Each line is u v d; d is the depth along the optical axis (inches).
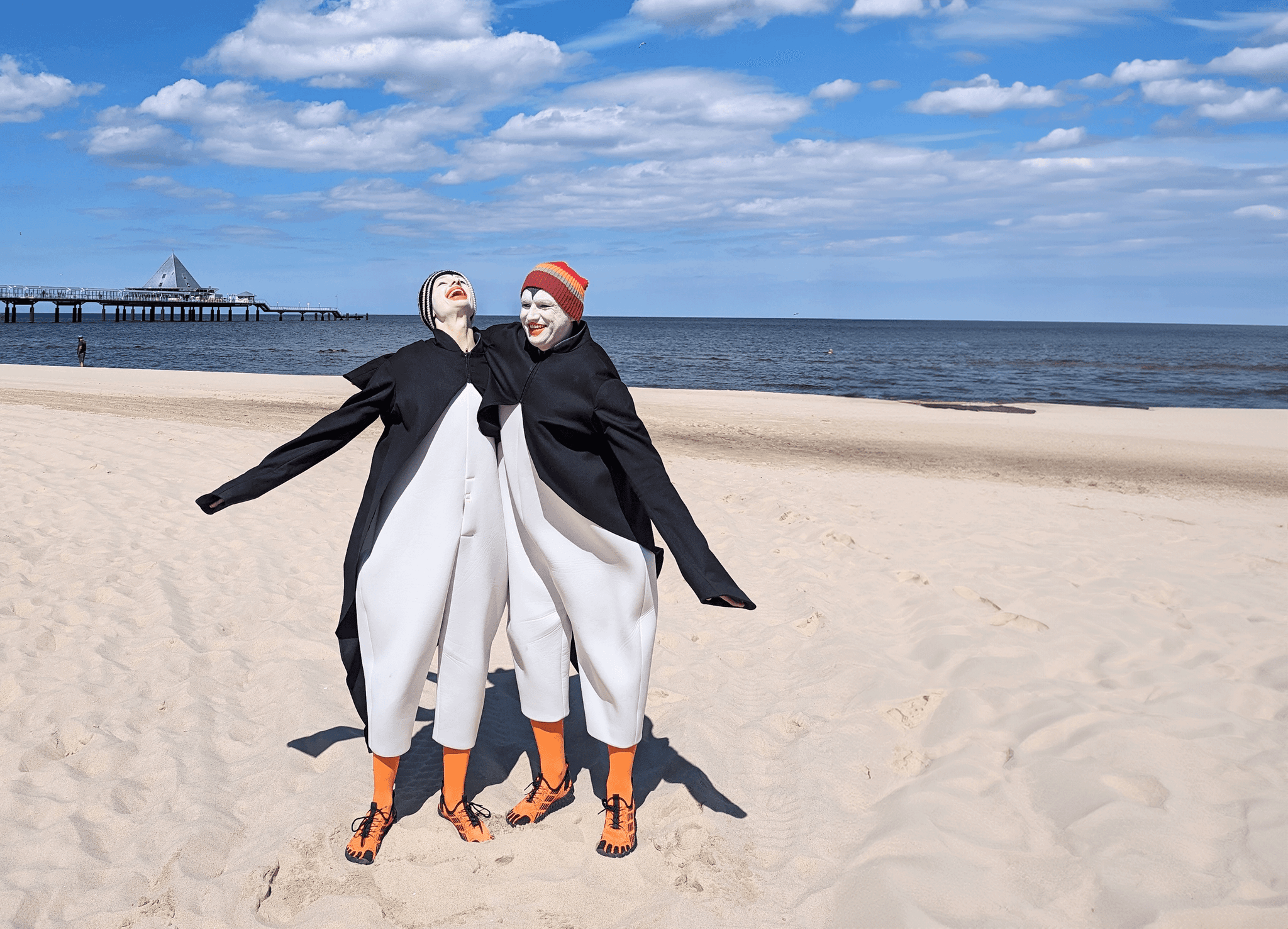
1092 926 97.7
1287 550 281.1
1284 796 120.5
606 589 109.2
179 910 98.1
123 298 4566.9
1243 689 159.6
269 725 145.3
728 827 118.5
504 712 155.8
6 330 3526.1
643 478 104.7
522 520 110.7
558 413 104.1
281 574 221.9
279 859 106.9
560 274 104.0
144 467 330.3
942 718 149.7
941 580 233.0
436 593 108.0
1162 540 291.0
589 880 105.5
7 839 110.4
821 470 456.1
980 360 2244.1
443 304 111.9
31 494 280.2
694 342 3617.1
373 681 109.3
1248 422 789.2
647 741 144.5
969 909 99.8
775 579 237.3
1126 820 114.2
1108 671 172.6
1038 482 452.8
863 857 109.8
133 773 127.9
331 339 2938.0
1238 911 96.4
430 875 105.4
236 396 788.0
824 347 3176.7
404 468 108.4
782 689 167.9
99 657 164.9
